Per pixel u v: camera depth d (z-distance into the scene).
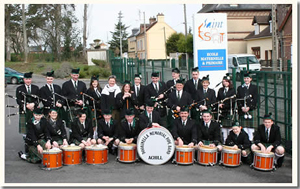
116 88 8.87
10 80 24.66
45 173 6.50
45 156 6.71
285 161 7.28
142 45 52.94
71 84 8.79
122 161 7.15
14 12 36.59
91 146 7.23
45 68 32.38
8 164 7.12
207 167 6.86
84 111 7.61
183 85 9.06
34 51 42.22
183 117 7.42
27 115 8.36
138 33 56.41
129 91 8.62
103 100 8.71
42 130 7.21
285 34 24.80
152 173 6.47
